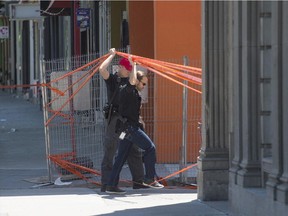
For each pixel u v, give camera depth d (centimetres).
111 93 2911
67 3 6819
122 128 2875
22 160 4097
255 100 2317
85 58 5622
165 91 3766
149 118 3862
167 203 2738
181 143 3644
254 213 2233
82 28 6438
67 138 3684
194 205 2658
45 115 3328
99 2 5841
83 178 3316
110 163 2997
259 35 2298
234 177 2431
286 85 2025
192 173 3459
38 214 2544
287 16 2009
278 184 2080
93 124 3509
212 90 2706
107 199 2847
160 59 3819
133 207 2662
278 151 2084
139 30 4294
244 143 2356
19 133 5541
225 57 2709
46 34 9444
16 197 2912
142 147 2934
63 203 2758
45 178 3397
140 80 2916
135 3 4288
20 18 7125
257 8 2302
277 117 2081
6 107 8519
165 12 3828
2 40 14825
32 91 9706
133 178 3052
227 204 2650
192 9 3822
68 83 3350
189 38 3831
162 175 3469
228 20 2694
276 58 2075
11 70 12825
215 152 2709
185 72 3634
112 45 5184
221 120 2706
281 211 2038
